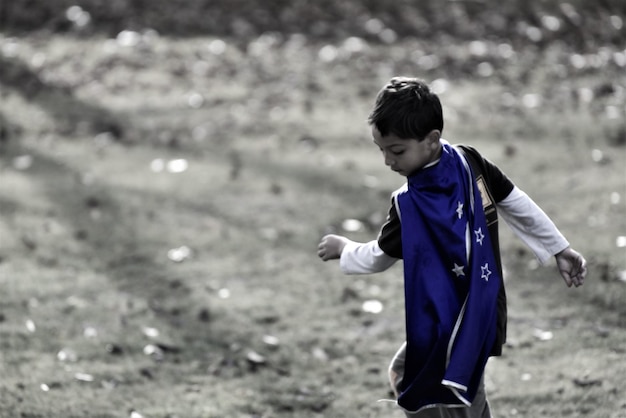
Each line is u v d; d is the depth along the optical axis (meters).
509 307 12.22
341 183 18.09
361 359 11.25
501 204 7.47
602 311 11.80
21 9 30.02
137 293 13.35
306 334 11.97
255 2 30.20
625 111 21.48
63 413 9.77
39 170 19.28
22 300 12.95
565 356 10.66
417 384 6.98
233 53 27.17
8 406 9.86
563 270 7.52
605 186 16.30
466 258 6.92
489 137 20.17
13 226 16.02
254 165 19.44
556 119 21.17
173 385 10.60
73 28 28.92
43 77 25.56
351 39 27.77
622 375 9.98
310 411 9.95
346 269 7.44
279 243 15.28
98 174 19.05
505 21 28.50
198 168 19.36
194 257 14.76
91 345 11.60
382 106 6.80
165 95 24.44
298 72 25.73
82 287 13.52
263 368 11.06
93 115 22.95
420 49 27.00
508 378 10.25
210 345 11.71
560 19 28.48
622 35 27.75
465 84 24.31
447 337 6.83
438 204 6.93
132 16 29.52
